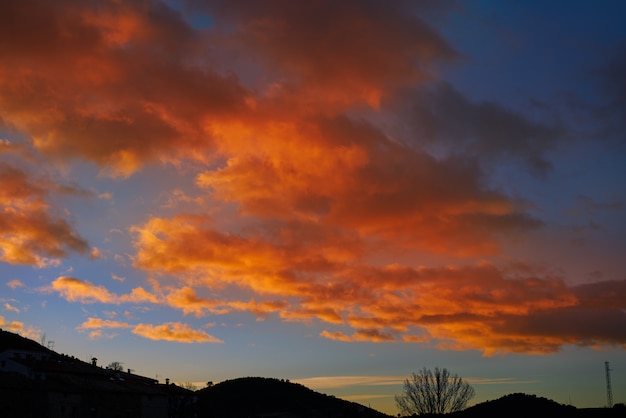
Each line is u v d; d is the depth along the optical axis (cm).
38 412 7650
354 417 13262
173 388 10381
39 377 8581
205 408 11081
